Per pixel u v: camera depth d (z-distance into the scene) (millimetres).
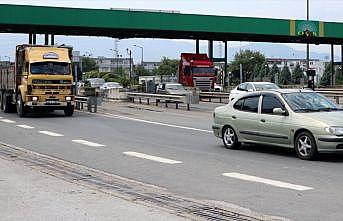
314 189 9656
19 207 8461
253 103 14578
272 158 13445
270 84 31531
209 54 64188
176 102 35750
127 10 50031
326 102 13891
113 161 13250
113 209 8328
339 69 111562
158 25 51188
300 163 12578
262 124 14055
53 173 11617
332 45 70750
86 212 8133
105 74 122562
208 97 45312
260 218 7770
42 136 19047
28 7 46719
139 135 19422
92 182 10609
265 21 55531
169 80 98000
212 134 19719
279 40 65250
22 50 28297
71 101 28156
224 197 9156
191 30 52500
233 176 11000
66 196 9273
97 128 22141
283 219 7676
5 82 31891
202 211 8227
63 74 27812
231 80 108000
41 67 27406
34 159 13703
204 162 12938
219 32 53844
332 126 12438
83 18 48469
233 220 7703
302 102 13641
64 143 16984
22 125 23516
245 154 14242
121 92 44906
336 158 13266
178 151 14992
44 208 8391
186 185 10219
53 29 52062
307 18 57562
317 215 7848
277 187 9867
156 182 10562
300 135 13055
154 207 8477
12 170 11977
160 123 24625
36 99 27281
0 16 46094
